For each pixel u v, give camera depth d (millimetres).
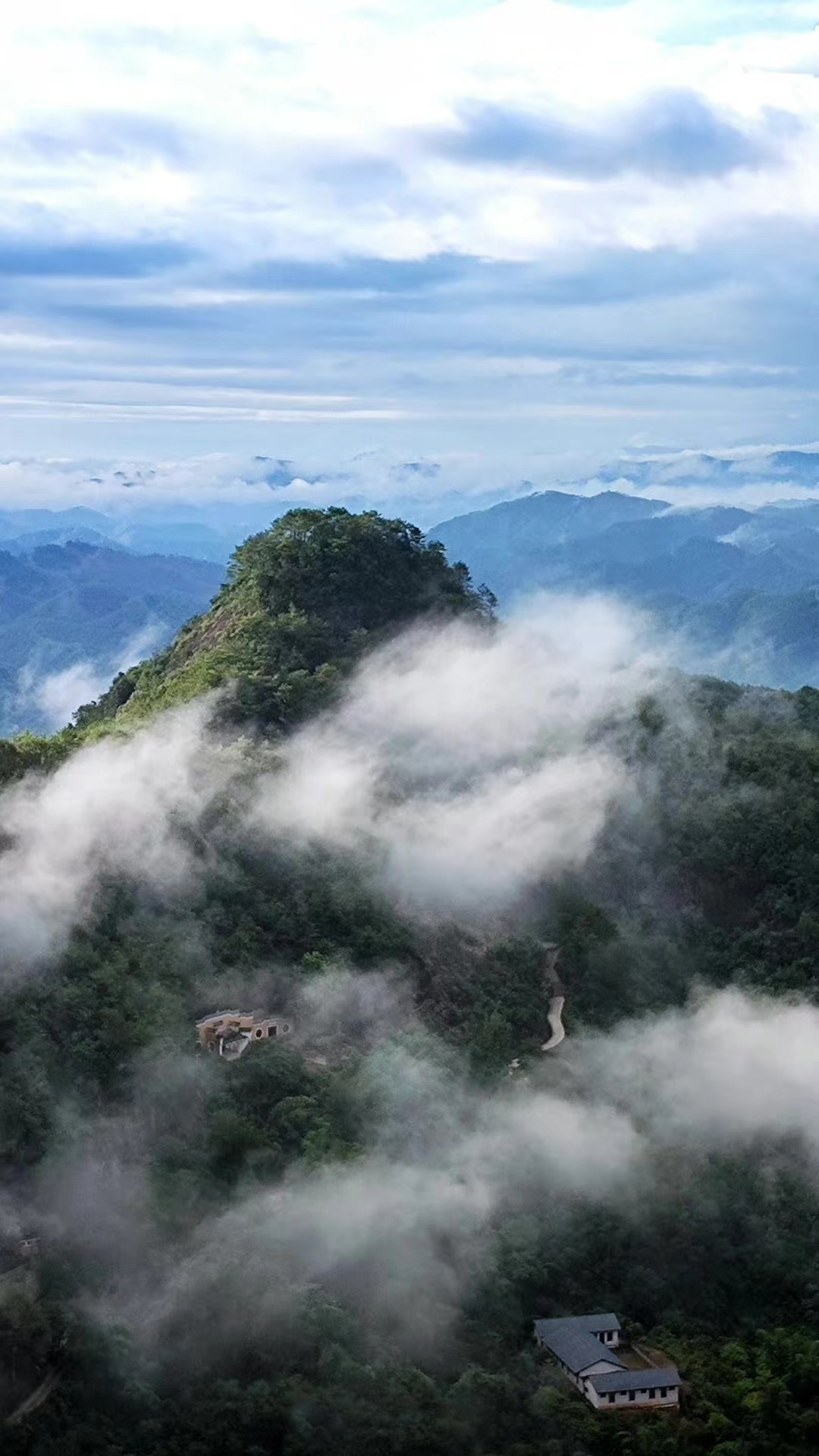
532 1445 70500
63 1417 67812
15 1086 82375
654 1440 72125
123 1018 88500
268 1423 68312
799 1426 76188
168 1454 66312
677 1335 83062
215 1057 89312
